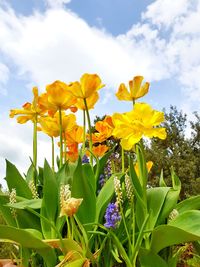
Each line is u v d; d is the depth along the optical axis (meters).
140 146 0.38
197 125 3.54
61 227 0.39
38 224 0.41
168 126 3.50
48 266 0.37
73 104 0.44
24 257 0.40
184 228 0.34
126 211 0.41
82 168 0.38
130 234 0.38
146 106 0.36
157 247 0.34
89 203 0.38
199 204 0.41
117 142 0.48
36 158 0.46
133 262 0.36
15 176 0.43
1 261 0.38
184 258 0.48
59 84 0.43
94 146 0.50
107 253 0.38
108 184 0.40
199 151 3.53
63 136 0.49
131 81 0.40
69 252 0.35
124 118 0.36
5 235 0.34
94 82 0.42
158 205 0.38
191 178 3.17
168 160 3.23
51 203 0.39
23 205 0.38
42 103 0.44
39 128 0.49
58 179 0.43
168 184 3.09
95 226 0.38
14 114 0.47
